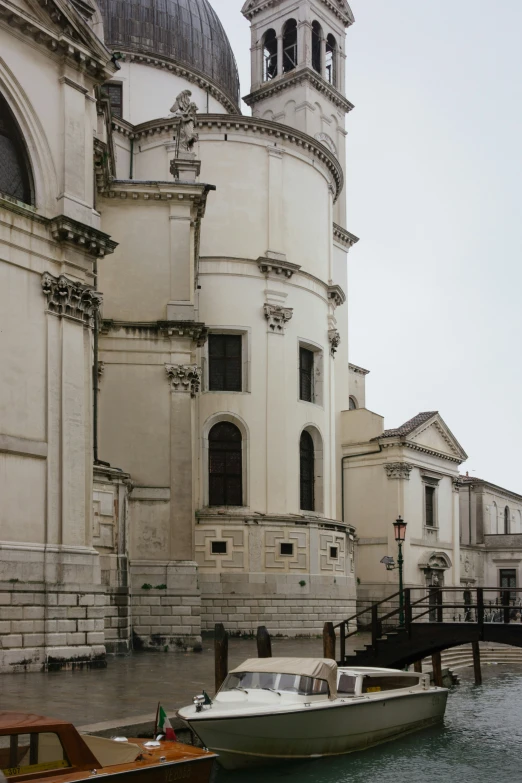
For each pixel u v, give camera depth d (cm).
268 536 3912
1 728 1008
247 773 1596
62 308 2392
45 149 2425
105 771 1054
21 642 2164
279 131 4241
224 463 3994
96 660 2305
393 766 1703
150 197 3288
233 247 4109
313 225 4397
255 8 5644
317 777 1596
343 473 5388
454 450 5822
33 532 2264
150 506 3111
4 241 2291
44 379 2348
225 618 3788
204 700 1598
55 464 2333
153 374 3209
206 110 4816
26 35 2403
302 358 4338
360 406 6025
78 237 2419
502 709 2452
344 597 4128
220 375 4059
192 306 3262
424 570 5375
